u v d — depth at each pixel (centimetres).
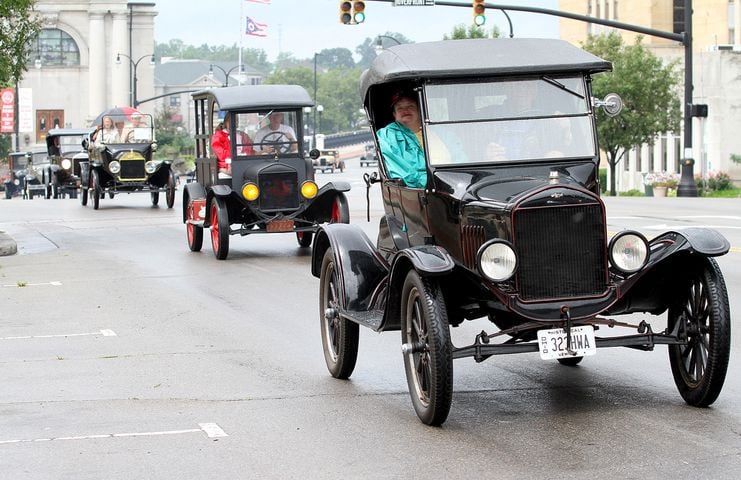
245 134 2044
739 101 5741
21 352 1155
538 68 874
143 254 2128
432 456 720
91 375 1028
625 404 841
